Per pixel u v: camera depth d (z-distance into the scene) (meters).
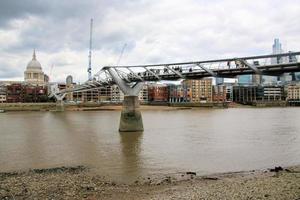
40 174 38.25
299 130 84.25
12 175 37.81
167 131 84.50
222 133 79.06
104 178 36.16
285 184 29.56
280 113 174.50
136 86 85.19
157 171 39.78
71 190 31.05
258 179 32.69
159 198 27.34
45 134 80.38
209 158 47.81
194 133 79.56
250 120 122.56
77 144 62.66
